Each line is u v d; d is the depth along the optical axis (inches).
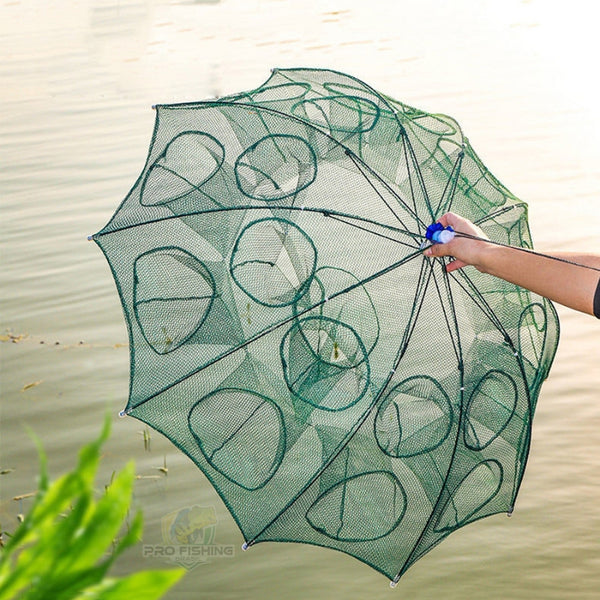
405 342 101.0
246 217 102.7
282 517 101.0
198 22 622.8
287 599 158.2
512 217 106.3
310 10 650.8
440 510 104.0
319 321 100.3
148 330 102.7
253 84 462.0
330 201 102.3
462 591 159.3
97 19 639.8
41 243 302.4
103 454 195.0
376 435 101.3
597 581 159.9
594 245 273.9
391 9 639.1
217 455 101.1
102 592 27.5
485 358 104.0
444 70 477.7
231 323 101.4
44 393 216.5
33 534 28.5
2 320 253.8
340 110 106.4
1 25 642.8
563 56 494.3
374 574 165.0
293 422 101.0
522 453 107.6
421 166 103.5
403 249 100.5
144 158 374.3
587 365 218.2
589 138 365.1
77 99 456.4
